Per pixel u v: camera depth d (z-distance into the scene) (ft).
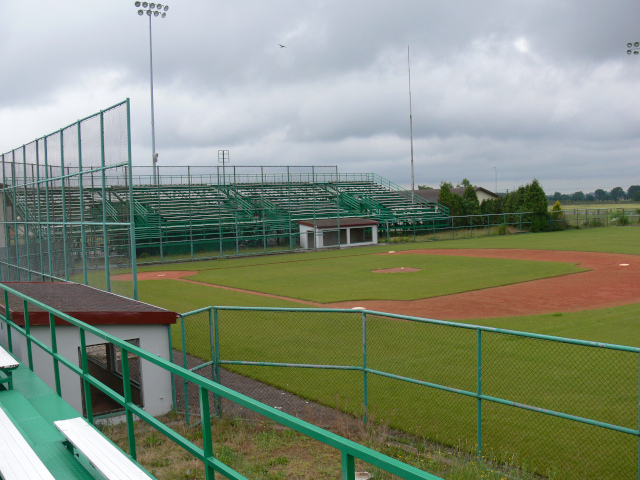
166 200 134.62
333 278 88.12
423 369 35.96
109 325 30.50
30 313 28.53
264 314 55.31
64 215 55.88
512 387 31.96
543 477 21.75
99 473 12.77
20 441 13.25
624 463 22.76
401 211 176.45
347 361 38.55
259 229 142.51
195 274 100.58
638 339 43.39
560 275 83.61
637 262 97.09
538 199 182.19
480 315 55.67
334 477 21.21
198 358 41.14
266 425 27.86
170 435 11.92
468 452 24.14
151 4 163.84
